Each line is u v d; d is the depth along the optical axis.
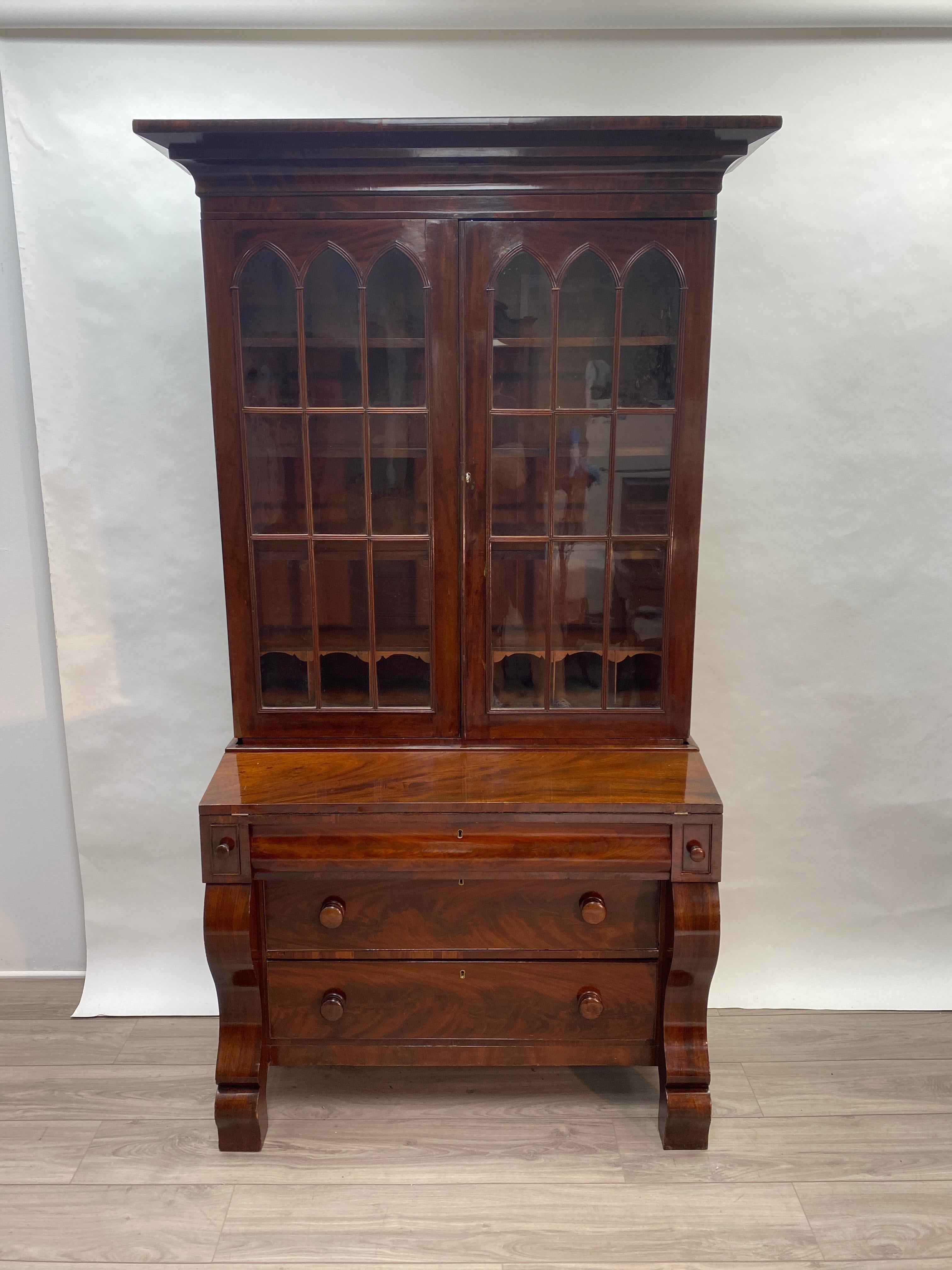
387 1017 1.83
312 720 1.91
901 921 2.37
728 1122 1.94
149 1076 2.08
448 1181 1.78
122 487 2.15
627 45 1.98
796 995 2.34
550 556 1.83
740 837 2.34
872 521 2.18
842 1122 1.94
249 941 1.73
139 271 2.05
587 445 1.78
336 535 1.82
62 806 2.36
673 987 1.77
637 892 1.76
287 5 1.92
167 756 2.29
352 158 1.62
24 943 2.41
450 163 1.63
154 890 2.35
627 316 1.73
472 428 1.76
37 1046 2.19
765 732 2.29
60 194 2.02
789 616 2.23
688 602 1.84
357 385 1.76
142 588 2.21
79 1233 1.67
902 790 2.31
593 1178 1.79
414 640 1.87
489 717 1.90
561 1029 1.84
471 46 1.98
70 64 1.97
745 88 1.99
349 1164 1.83
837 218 2.04
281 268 1.71
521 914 1.77
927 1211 1.72
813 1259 1.62
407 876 1.72
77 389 2.10
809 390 2.11
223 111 2.00
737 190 2.03
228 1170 1.81
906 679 2.26
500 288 1.71
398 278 1.71
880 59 1.98
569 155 1.60
